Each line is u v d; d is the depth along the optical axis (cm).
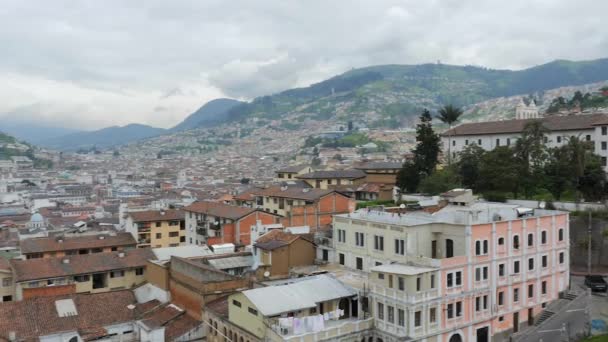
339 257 8850
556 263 8656
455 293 7162
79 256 9869
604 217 10312
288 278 8225
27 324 7606
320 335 6556
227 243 11475
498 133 15650
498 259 7731
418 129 14762
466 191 10250
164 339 7431
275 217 12131
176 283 8525
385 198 15388
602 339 6950
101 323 7950
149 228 13688
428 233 7744
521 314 8075
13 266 9312
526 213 8488
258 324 6631
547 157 12581
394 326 6806
